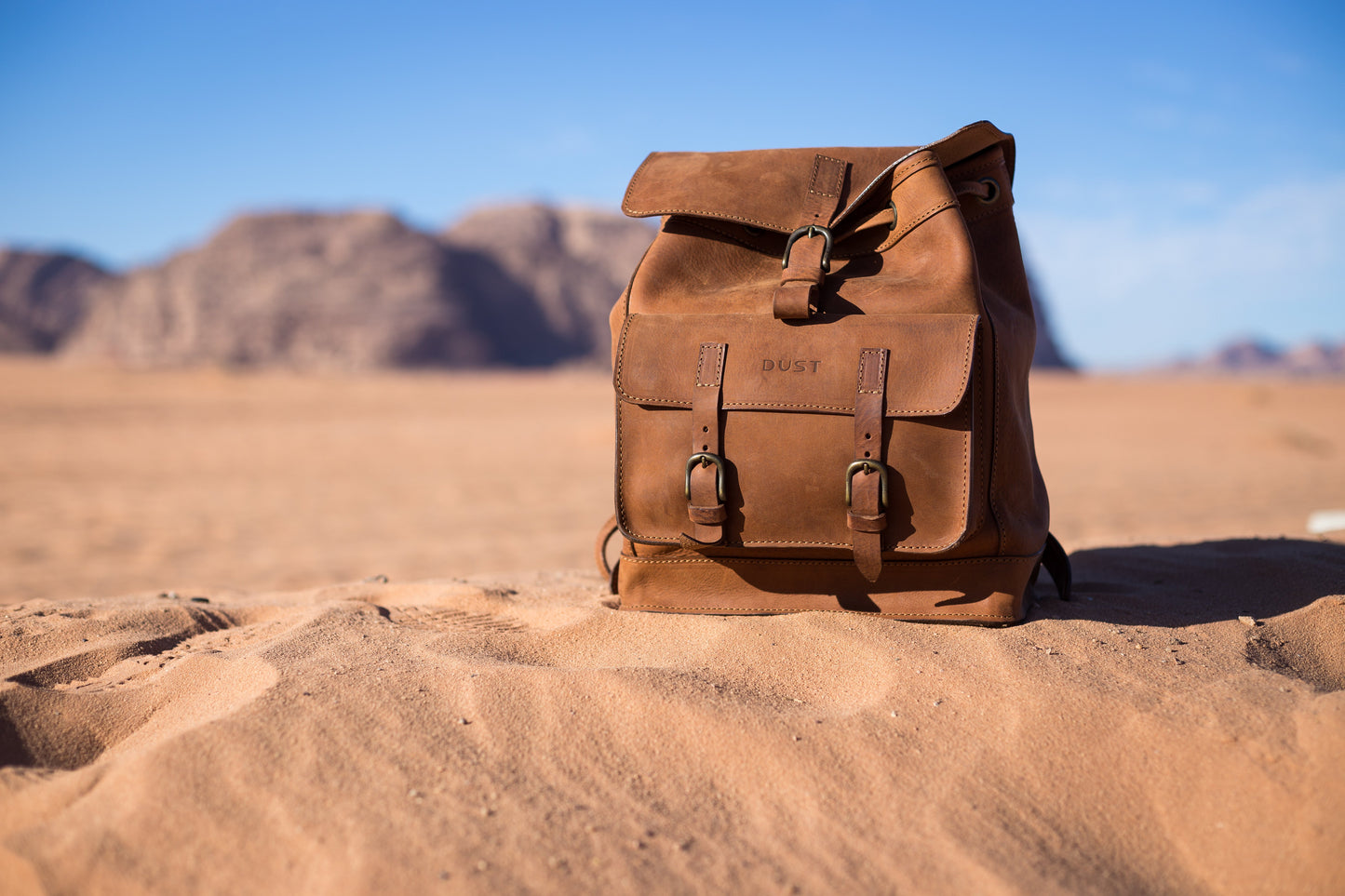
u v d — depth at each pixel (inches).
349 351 5620.1
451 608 96.1
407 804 53.5
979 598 78.7
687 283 84.5
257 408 954.7
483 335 6131.9
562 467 526.3
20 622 90.1
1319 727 58.8
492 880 47.4
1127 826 55.0
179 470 498.0
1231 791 55.9
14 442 599.5
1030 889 48.2
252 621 96.0
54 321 7047.2
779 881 48.9
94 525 342.6
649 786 57.1
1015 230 88.4
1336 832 51.2
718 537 76.8
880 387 73.6
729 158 89.4
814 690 69.8
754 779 57.9
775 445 75.7
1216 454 568.7
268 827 51.4
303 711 62.6
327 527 340.5
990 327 76.5
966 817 54.3
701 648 76.2
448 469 515.8
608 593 102.1
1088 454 570.6
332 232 6427.2
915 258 80.0
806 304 75.5
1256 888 50.3
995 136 84.4
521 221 7332.7
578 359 6545.3
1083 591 97.0
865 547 73.8
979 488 75.5
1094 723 62.3
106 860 48.9
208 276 5989.2
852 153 86.8
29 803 54.2
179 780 54.4
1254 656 74.1
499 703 65.0
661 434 78.5
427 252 6373.0
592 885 47.6
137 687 72.2
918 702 65.6
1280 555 108.0
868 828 53.4
